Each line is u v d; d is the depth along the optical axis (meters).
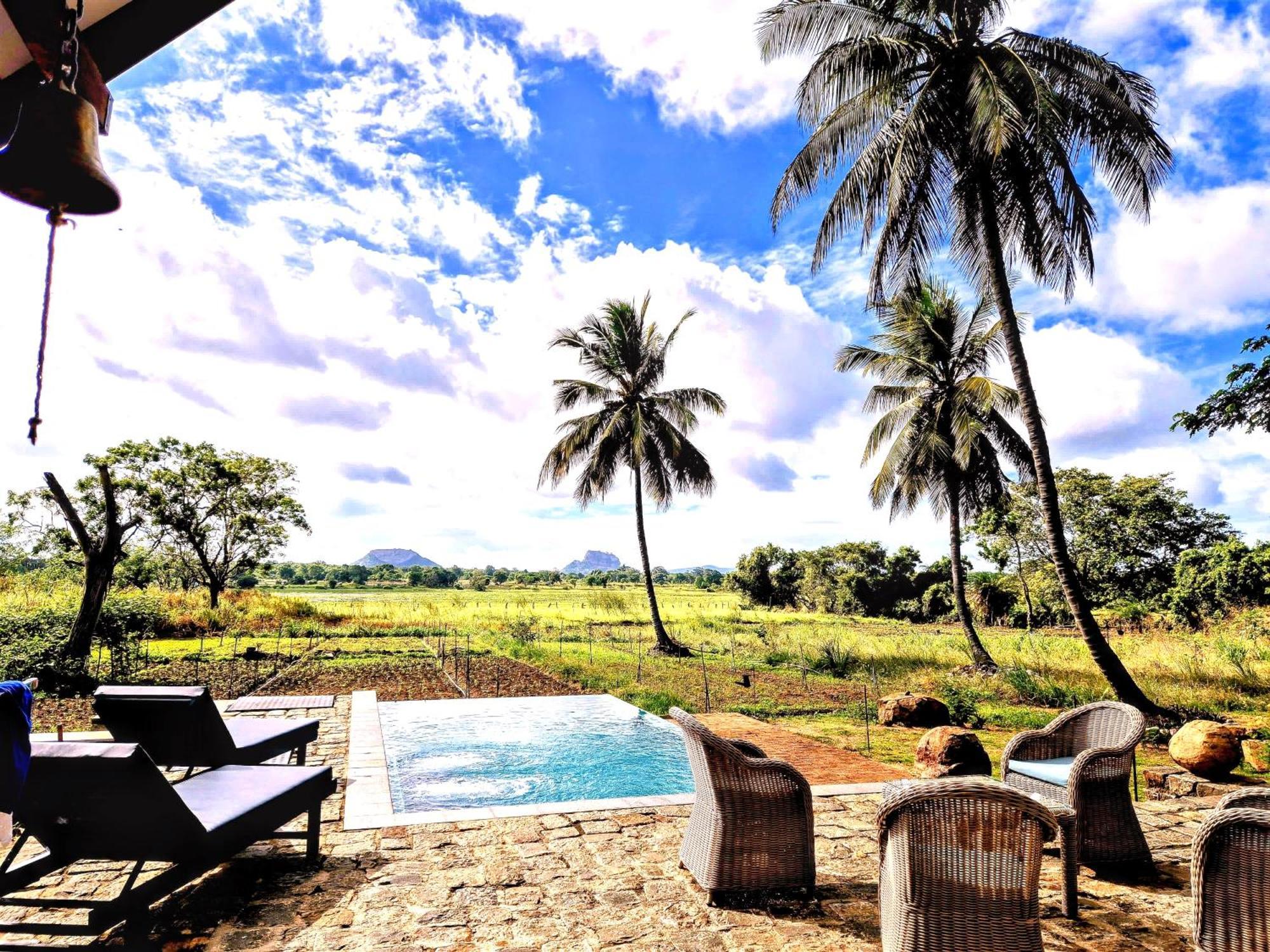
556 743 8.95
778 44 12.16
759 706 11.25
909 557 41.34
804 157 12.68
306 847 4.50
